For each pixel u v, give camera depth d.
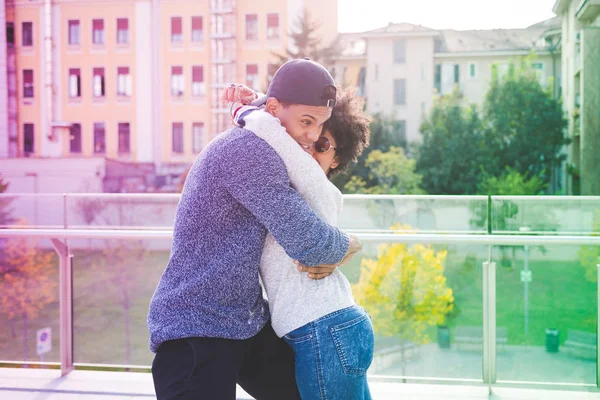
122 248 3.31
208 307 1.46
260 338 1.62
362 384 1.56
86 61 36.47
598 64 31.41
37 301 2.90
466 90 36.06
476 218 2.86
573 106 33.03
